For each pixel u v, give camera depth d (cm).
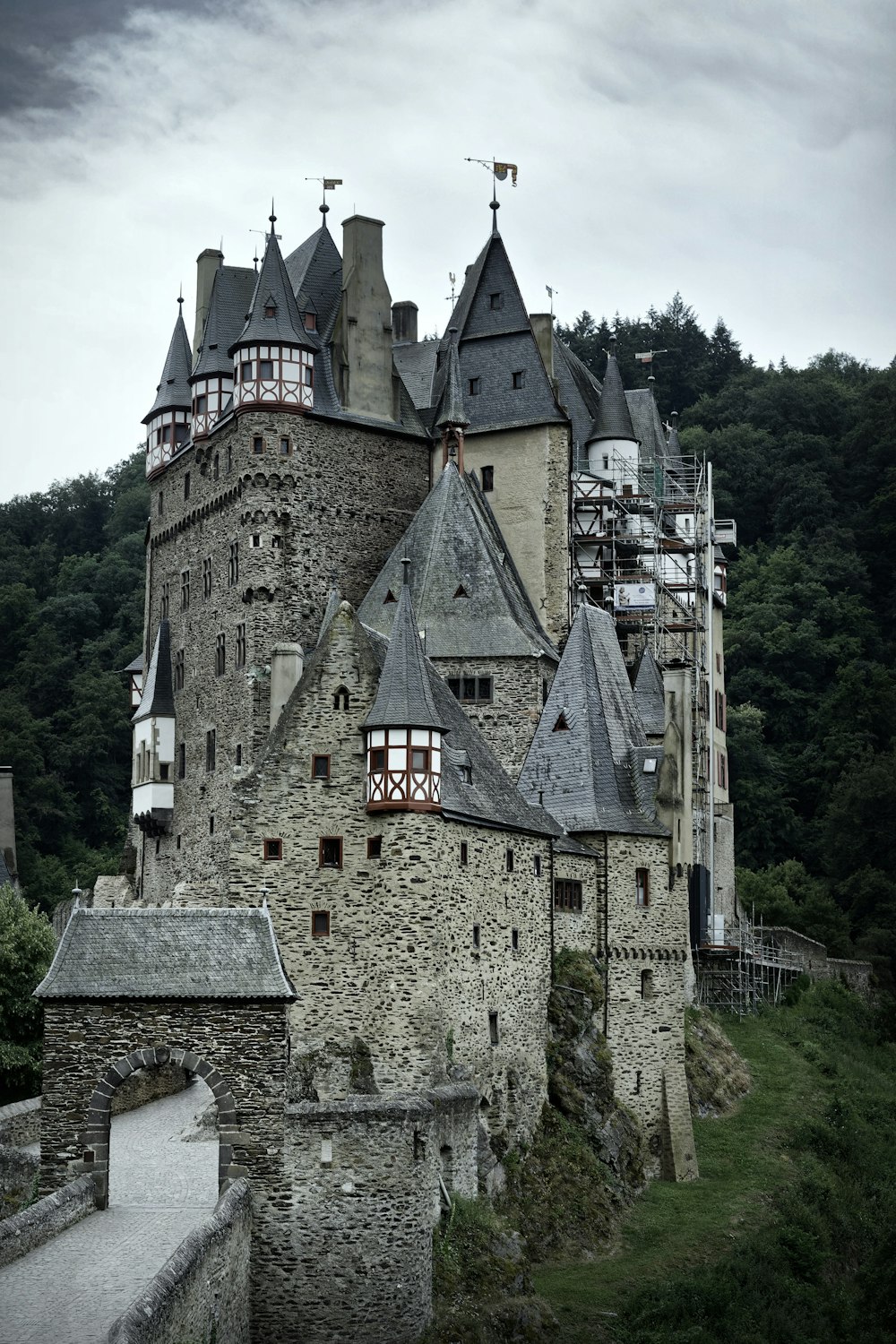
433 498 8156
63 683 13100
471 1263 5066
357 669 5912
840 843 11394
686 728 7369
